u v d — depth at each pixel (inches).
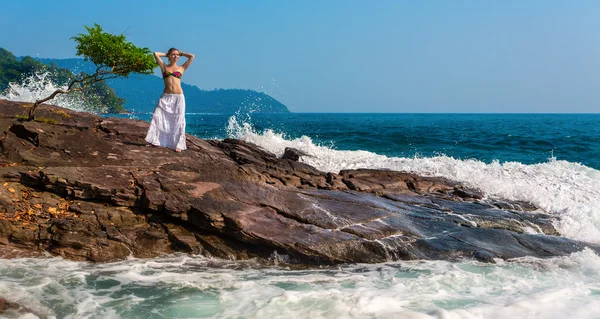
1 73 3346.5
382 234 313.6
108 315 208.1
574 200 422.3
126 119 438.6
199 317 207.8
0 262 255.8
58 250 270.8
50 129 359.3
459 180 450.6
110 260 274.2
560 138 1180.5
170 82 377.7
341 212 335.6
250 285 247.1
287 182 385.7
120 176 316.5
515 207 402.6
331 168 471.2
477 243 319.9
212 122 2252.7
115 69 394.6
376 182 414.9
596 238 358.0
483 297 239.5
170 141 382.9
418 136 1125.1
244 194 331.3
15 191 292.7
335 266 287.6
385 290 245.0
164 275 257.3
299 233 301.1
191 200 305.4
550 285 261.7
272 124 1969.7
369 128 1700.3
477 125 2306.8
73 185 297.6
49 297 221.6
